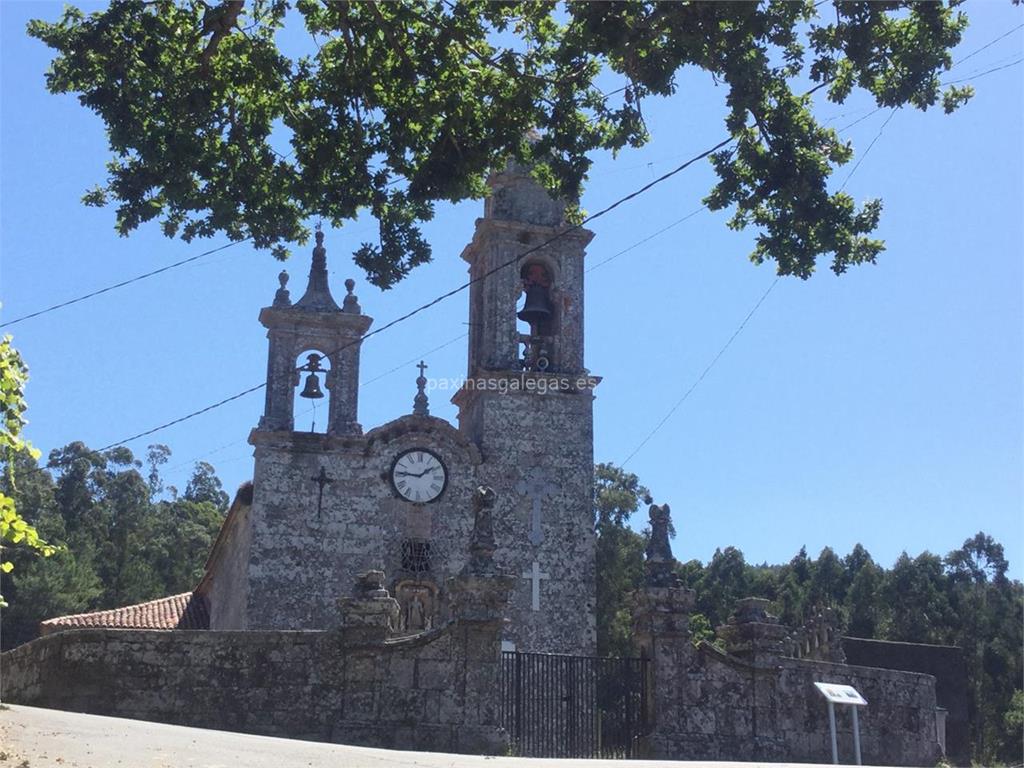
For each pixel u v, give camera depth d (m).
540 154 18.55
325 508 35.22
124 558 76.56
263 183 19.44
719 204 17.23
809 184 16.58
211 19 17.86
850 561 80.50
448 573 35.44
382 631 21.77
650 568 24.45
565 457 36.88
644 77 16.03
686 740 23.05
